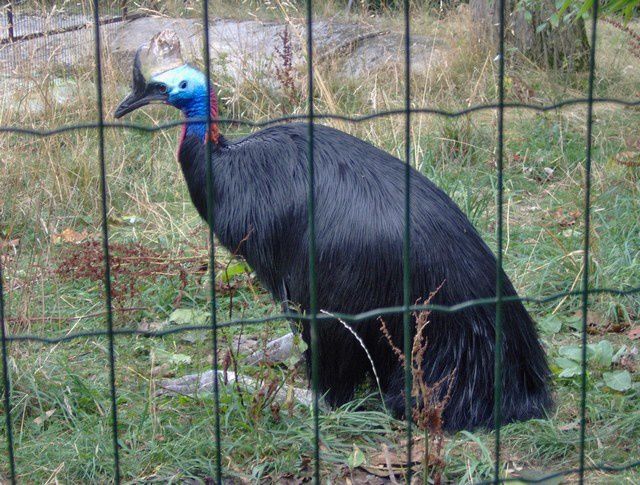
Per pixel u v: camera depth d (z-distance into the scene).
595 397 4.20
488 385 3.96
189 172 4.36
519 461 3.78
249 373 4.55
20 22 8.88
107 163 7.07
